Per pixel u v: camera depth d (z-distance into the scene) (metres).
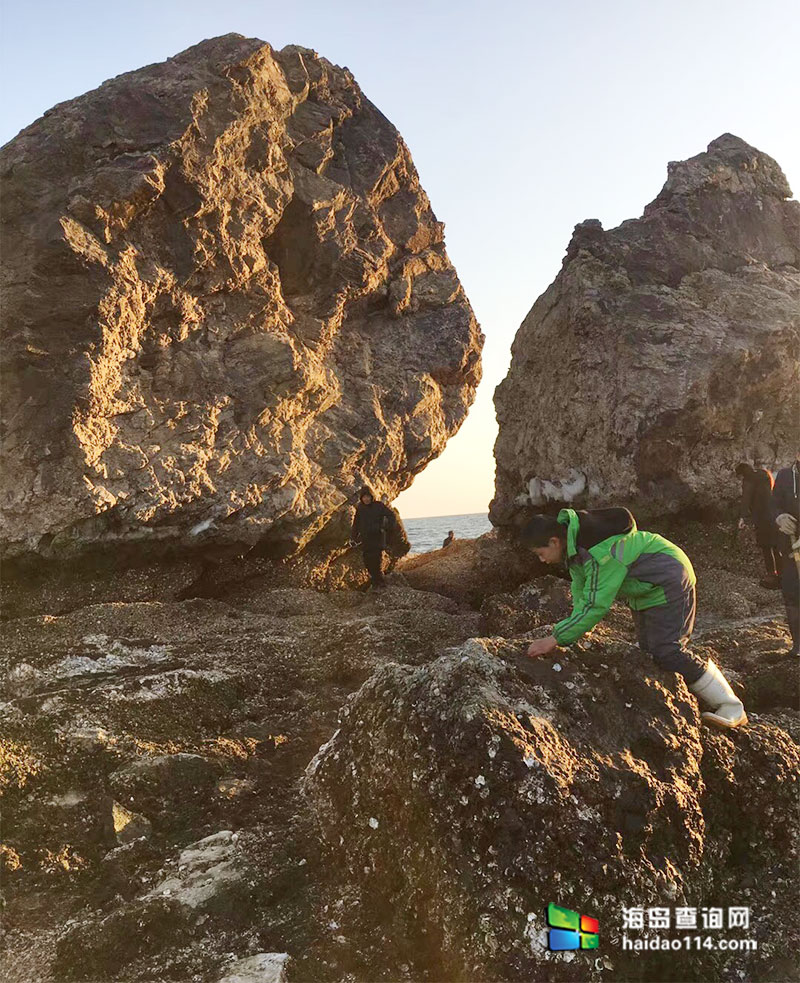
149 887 4.76
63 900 4.82
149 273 10.70
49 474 9.70
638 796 4.16
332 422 13.14
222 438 11.38
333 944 4.12
